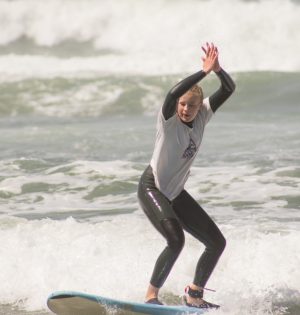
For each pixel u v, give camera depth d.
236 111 68.50
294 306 24.64
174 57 89.19
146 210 22.72
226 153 48.66
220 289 25.64
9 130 60.81
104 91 75.62
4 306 25.53
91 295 22.50
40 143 54.38
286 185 40.19
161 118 21.83
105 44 97.94
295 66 85.94
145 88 76.31
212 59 21.75
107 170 43.91
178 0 98.19
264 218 34.00
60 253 28.52
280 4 93.88
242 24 92.94
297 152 48.12
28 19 102.75
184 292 25.89
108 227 31.36
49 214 35.91
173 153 22.08
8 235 30.58
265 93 74.56
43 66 87.12
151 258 27.77
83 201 38.69
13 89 76.50
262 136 54.16
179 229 22.31
